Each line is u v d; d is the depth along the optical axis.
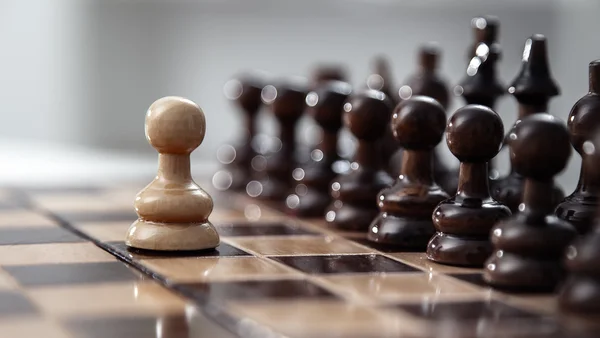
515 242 0.37
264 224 0.52
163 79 1.30
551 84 0.47
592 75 0.42
